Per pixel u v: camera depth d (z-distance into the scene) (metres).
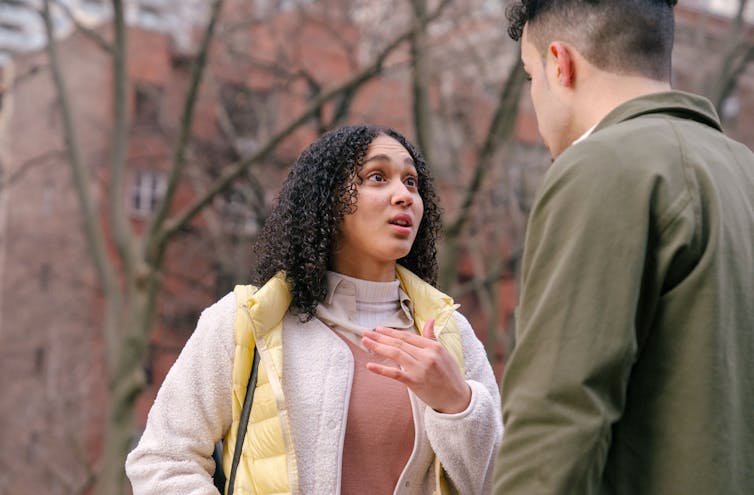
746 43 12.88
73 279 20.62
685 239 1.57
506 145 12.83
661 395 1.58
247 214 18.14
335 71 17.88
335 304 2.35
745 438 1.57
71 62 21.84
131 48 21.14
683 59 14.69
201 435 2.24
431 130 11.80
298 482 2.10
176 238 20.61
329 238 2.34
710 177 1.64
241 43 17.02
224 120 17.66
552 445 1.51
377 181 2.33
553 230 1.63
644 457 1.58
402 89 16.95
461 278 22.83
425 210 2.53
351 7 15.98
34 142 22.91
